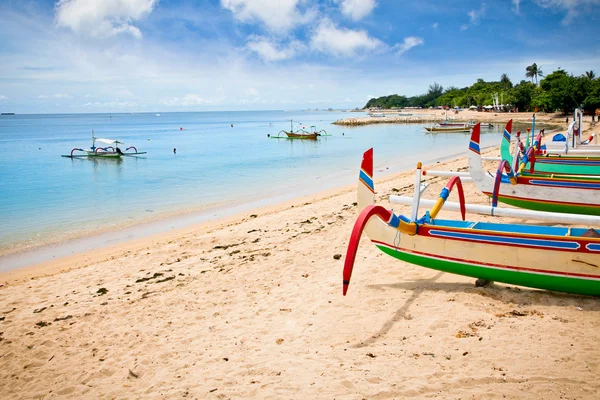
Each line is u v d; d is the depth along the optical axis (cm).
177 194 1814
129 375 452
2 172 2572
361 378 373
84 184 2109
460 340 422
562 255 479
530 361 370
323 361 415
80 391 432
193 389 396
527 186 866
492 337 420
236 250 921
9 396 440
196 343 504
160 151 3853
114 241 1142
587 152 1334
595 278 468
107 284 782
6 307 703
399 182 1712
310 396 355
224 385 396
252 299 630
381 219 564
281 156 3303
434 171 968
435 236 558
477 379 351
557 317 449
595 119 5631
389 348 425
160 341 523
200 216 1405
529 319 450
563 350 382
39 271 923
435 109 15388
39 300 727
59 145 4950
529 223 899
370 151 588
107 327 584
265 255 854
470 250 536
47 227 1301
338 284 641
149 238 1155
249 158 3189
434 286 584
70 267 938
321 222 1112
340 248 846
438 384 349
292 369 409
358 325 490
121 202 1667
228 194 1792
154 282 759
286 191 1822
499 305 494
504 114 8681
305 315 544
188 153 3647
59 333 579
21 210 1540
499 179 826
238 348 476
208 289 694
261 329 519
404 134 5741
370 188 593
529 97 8612
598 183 804
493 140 4516
